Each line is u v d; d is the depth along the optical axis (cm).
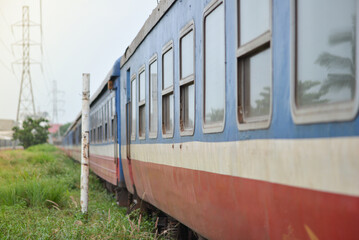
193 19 504
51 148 4966
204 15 463
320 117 246
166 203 662
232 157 383
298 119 271
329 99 247
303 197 265
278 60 299
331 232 239
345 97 234
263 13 325
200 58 479
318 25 256
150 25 743
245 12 358
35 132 6144
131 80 948
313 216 255
